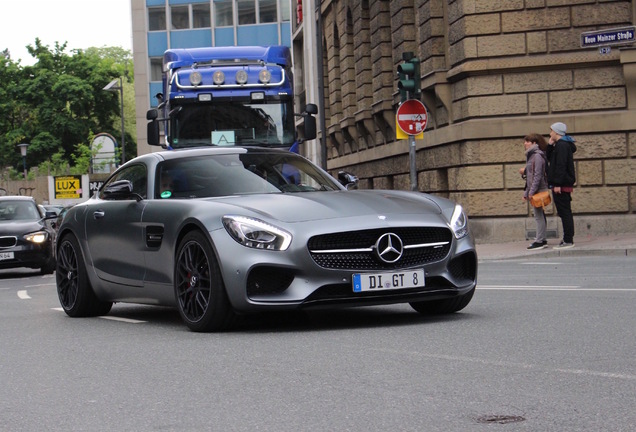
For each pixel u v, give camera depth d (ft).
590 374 18.35
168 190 30.60
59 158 272.51
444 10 80.89
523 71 73.05
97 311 34.63
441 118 81.20
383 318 29.27
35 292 52.31
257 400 17.31
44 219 76.74
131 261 31.12
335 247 26.20
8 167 281.33
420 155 87.61
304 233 26.07
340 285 26.27
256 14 208.64
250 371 20.31
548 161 63.67
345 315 30.68
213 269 26.73
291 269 25.91
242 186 30.22
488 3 73.15
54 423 16.31
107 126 290.35
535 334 23.90
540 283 40.83
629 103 71.51
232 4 208.85
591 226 71.77
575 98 72.33
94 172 204.64
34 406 17.85
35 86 280.10
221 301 26.76
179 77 65.92
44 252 73.05
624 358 20.02
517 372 18.85
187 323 27.91
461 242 27.71
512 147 73.41
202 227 27.17
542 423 14.71
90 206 34.32
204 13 210.38
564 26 72.43
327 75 136.46
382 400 16.80
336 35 128.47
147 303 31.32
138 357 23.16
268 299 26.02
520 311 29.17
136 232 30.66
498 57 73.15
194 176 30.78
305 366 20.59
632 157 71.31
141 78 213.05
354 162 117.91
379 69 101.19
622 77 71.72
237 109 65.98
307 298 25.89
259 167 31.30
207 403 17.29
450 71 76.64
